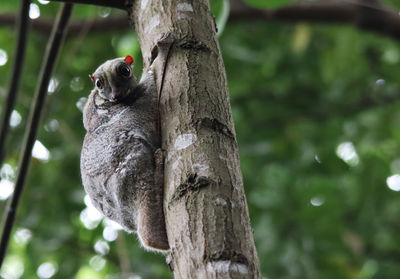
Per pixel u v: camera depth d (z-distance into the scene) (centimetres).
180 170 457
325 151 1371
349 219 1369
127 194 578
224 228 420
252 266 409
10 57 1359
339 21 1190
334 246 1244
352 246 1272
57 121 1256
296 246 1204
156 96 612
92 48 1389
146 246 557
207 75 512
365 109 1405
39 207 1309
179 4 550
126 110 624
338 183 1327
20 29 695
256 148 1344
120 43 1253
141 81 637
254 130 1380
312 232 1238
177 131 480
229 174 453
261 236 1218
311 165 1360
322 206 1243
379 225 1354
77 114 1344
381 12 1162
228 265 402
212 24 552
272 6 874
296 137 1358
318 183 1272
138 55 1080
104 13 1215
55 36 686
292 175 1319
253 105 1391
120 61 684
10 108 736
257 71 1412
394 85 1443
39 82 698
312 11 1179
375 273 1338
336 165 1366
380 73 1471
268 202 1255
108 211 620
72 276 1267
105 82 666
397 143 1387
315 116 1399
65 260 1283
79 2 593
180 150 468
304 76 1413
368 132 1370
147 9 565
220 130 480
